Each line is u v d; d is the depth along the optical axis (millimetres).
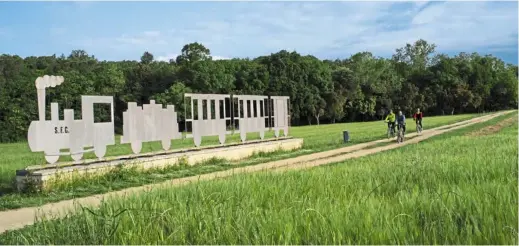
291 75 104062
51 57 99500
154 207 9820
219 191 11734
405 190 10820
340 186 11812
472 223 7699
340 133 58000
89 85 76438
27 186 17359
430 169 14359
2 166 25797
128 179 19922
